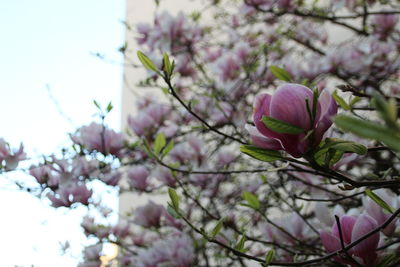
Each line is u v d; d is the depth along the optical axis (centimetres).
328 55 186
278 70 95
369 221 76
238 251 82
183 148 176
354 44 192
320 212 93
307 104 63
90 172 159
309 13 195
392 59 188
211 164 194
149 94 211
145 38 203
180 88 207
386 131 47
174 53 197
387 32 183
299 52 215
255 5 191
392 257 76
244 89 189
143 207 166
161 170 161
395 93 184
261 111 67
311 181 108
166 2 343
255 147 68
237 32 223
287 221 117
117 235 187
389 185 76
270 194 166
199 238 162
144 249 173
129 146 165
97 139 155
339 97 92
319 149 66
